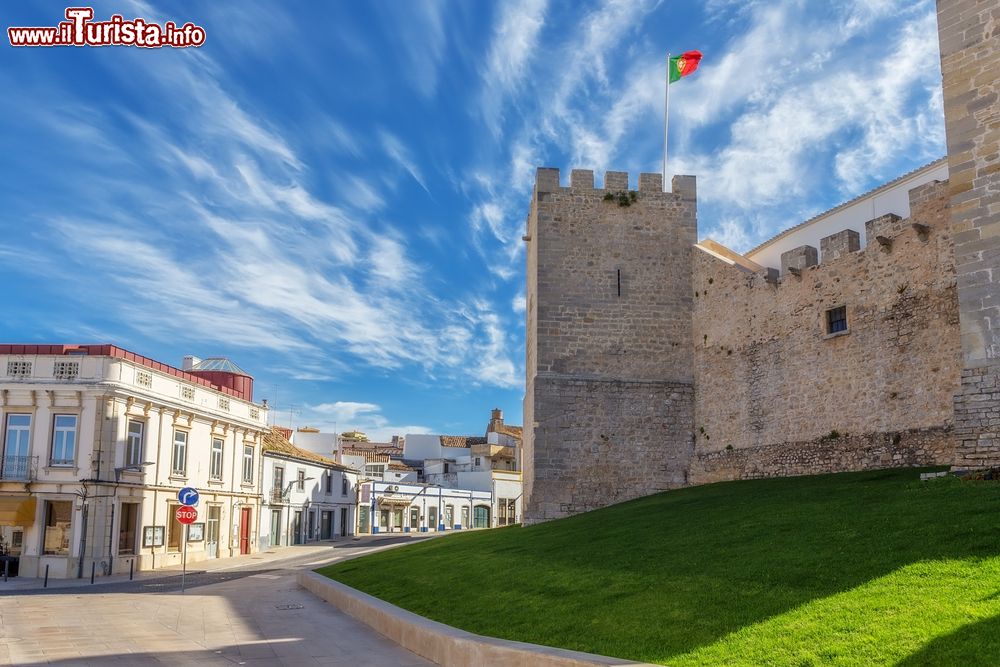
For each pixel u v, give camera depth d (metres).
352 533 60.44
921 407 22.56
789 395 27.45
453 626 12.90
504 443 82.50
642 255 33.38
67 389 31.44
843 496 17.61
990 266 17.75
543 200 33.31
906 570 10.53
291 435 68.19
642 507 25.41
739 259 34.03
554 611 12.38
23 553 30.73
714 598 11.20
